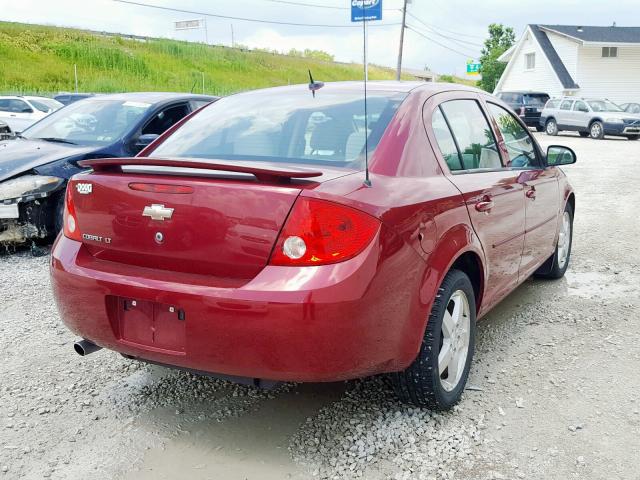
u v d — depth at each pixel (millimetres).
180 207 2648
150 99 7465
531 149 4711
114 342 2855
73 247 2982
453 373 3203
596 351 3984
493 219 3547
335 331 2445
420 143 3131
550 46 40156
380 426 3051
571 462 2756
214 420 3154
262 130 3377
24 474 2699
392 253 2609
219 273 2617
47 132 7223
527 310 4785
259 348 2490
